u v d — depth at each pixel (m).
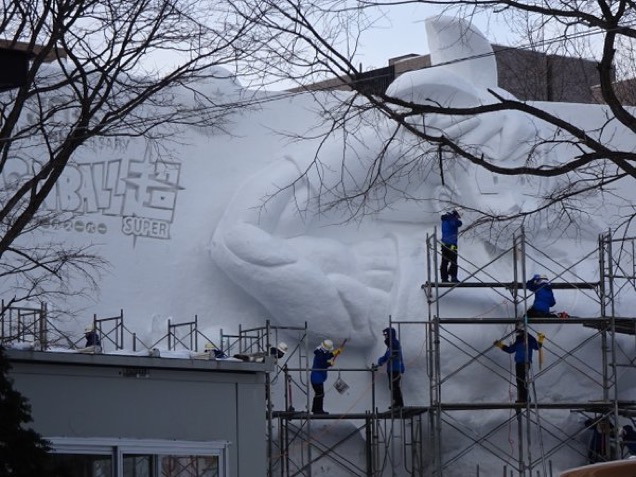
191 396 21.00
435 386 32.44
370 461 33.72
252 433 21.53
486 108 20.31
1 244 21.70
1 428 16.61
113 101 30.09
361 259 34.81
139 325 33.25
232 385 21.44
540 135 36.41
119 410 20.23
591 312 35.00
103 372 20.14
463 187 35.25
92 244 32.75
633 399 35.62
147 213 33.72
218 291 34.44
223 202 34.69
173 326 33.06
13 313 30.95
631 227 38.28
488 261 35.44
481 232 34.72
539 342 32.72
